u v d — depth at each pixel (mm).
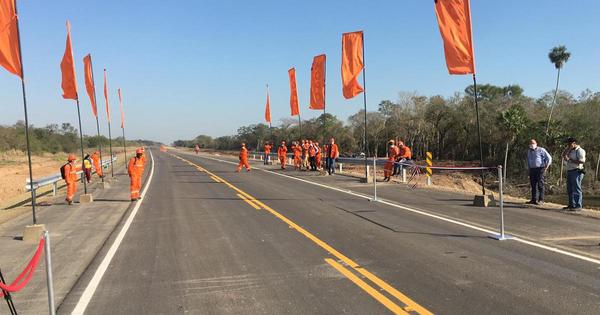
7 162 59469
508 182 46125
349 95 20953
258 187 20234
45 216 13156
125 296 6098
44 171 43375
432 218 11398
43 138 90000
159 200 16250
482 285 6129
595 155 52719
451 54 13242
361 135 78188
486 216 11609
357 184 20938
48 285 4859
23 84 10023
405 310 5297
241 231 10258
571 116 55562
